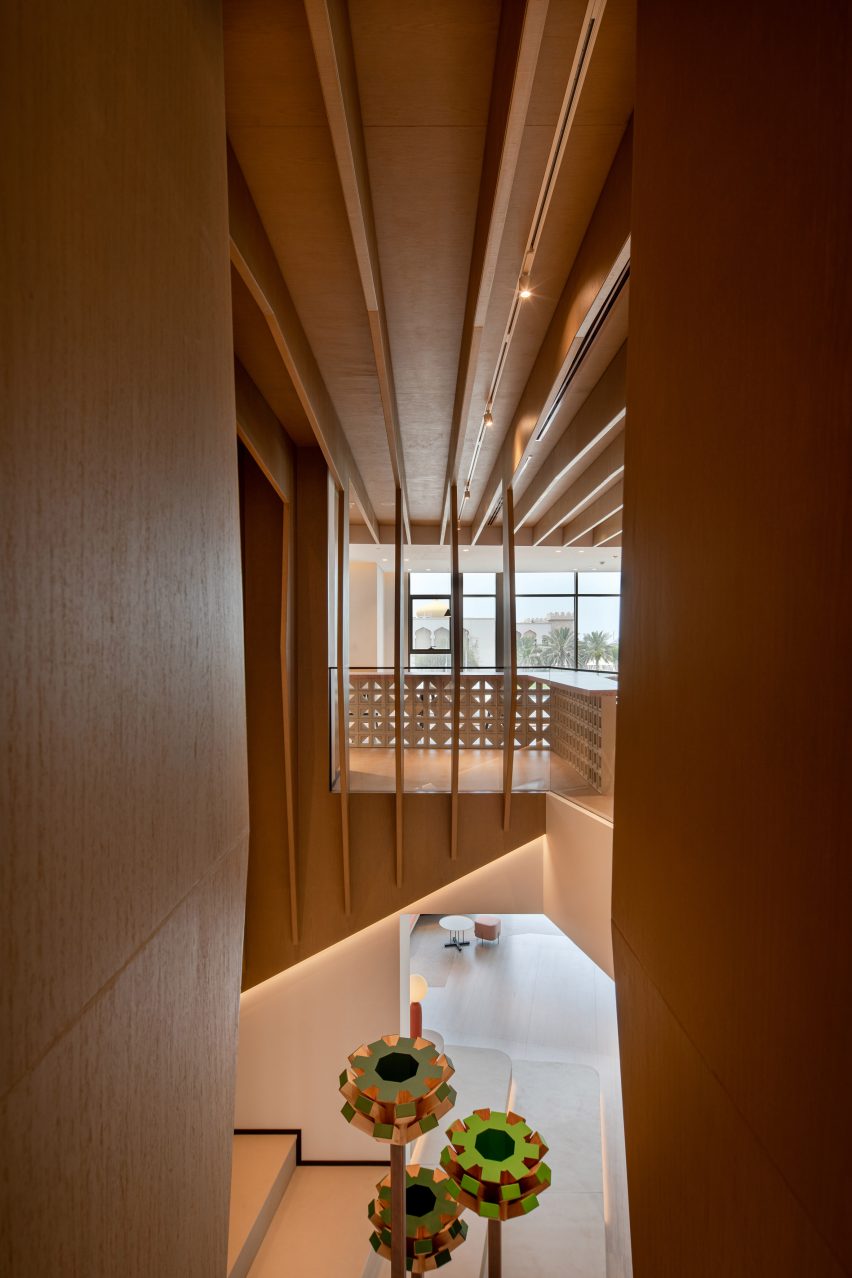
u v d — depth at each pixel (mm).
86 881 919
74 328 912
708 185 1211
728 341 1129
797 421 898
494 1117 4184
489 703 8094
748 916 1047
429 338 4691
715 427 1185
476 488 8734
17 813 757
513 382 5516
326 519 6750
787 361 926
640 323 1655
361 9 2283
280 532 6652
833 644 805
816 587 847
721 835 1155
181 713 1312
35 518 807
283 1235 5941
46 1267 809
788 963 920
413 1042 3572
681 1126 1347
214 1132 1498
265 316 3709
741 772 1077
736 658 1097
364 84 2590
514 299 4043
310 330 4539
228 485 1669
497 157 2486
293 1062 6938
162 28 1269
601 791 5949
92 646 946
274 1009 6922
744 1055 1059
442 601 14023
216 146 1599
